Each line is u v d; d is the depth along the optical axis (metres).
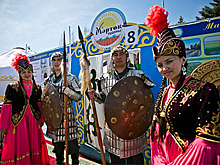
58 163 2.49
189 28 2.36
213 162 0.89
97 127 1.82
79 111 3.90
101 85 2.16
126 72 2.00
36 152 2.60
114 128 1.79
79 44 3.82
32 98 2.65
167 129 1.19
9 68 7.23
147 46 2.69
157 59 1.20
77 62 3.88
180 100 1.08
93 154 3.22
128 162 1.98
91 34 3.31
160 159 1.20
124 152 1.86
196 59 2.32
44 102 2.53
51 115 2.43
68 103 2.42
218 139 0.90
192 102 1.02
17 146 2.43
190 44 2.36
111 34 3.01
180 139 1.08
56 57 2.46
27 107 2.60
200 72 2.01
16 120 2.47
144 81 1.96
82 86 1.82
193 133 1.04
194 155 0.95
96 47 3.24
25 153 2.49
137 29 2.78
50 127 2.47
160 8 1.30
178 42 1.14
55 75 2.55
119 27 2.91
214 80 1.94
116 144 1.89
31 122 2.61
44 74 5.07
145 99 1.91
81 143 3.83
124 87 1.82
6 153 2.44
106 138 2.02
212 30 2.20
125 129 1.81
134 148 1.89
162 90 1.37
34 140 2.61
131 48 2.86
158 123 1.27
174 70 1.13
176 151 1.11
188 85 1.09
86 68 1.81
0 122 2.42
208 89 0.98
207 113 0.93
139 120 1.86
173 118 1.09
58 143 2.43
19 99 2.52
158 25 1.28
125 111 1.79
